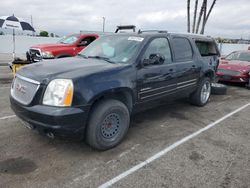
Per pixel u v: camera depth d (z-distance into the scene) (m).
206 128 4.76
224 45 26.31
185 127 4.78
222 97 7.55
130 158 3.48
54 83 3.17
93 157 3.46
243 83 9.35
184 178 3.04
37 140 3.90
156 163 3.37
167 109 5.96
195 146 3.94
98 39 5.14
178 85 5.06
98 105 3.48
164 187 2.85
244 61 9.98
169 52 4.85
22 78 3.49
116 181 2.93
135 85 3.96
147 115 5.44
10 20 11.23
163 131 4.53
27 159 3.34
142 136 4.26
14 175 2.96
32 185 2.79
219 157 3.60
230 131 4.65
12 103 3.63
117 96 3.86
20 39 22.53
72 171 3.10
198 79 5.81
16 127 4.36
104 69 3.58
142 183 2.91
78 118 3.20
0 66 12.80
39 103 3.20
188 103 6.52
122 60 4.07
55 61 4.11
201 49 6.07
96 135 3.46
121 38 4.65
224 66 9.49
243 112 5.96
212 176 3.10
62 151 3.60
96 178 2.97
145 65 4.14
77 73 3.35
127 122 3.90
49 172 3.05
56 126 3.08
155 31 4.98
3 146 3.67
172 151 3.73
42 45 9.77
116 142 3.78
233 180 3.03
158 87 4.47
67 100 3.12
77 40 10.23
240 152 3.78
